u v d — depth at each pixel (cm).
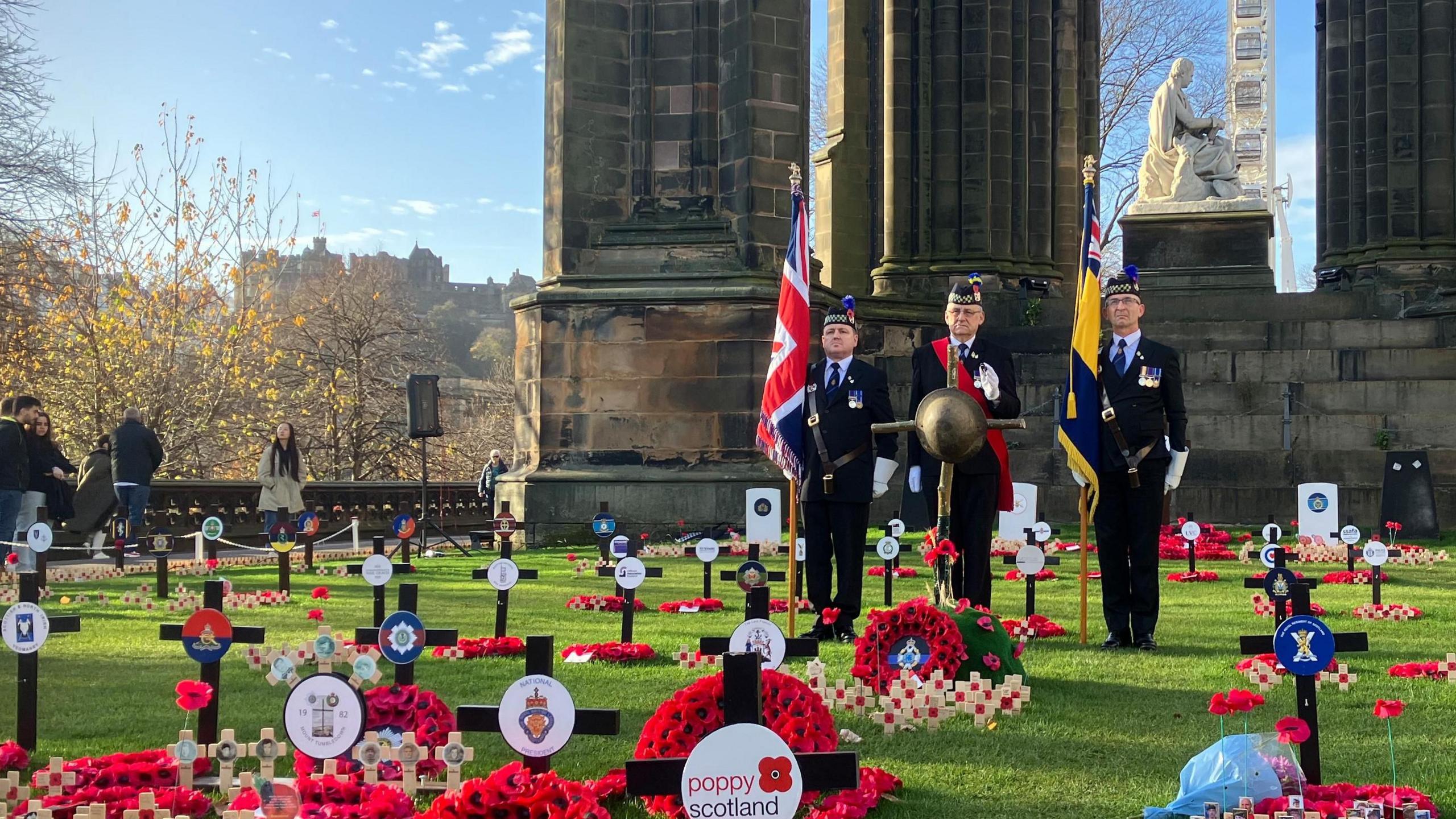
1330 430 2594
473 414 7200
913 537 2267
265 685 850
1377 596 1266
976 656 815
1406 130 3012
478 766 628
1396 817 520
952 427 884
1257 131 6950
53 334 3938
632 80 2431
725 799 411
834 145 3581
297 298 5612
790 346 1093
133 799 554
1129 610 1055
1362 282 3023
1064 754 664
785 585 1534
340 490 2836
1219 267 3136
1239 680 875
